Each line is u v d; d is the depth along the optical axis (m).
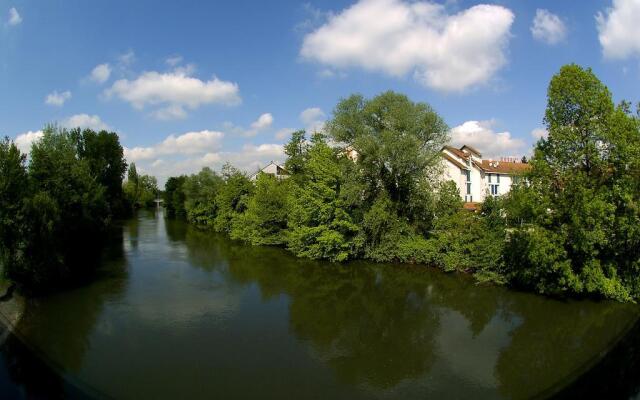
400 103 34.28
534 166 21.77
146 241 46.97
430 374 14.01
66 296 22.78
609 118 19.61
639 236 19.38
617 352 15.52
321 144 37.62
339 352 15.82
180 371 13.85
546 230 20.86
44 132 48.62
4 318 18.22
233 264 33.12
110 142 74.81
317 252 34.16
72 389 12.46
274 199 43.19
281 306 21.77
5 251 21.02
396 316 20.27
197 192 72.62
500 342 16.89
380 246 33.16
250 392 12.53
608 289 20.14
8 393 12.12
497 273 25.70
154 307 21.05
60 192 32.09
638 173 19.30
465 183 51.59
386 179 34.19
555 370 14.27
